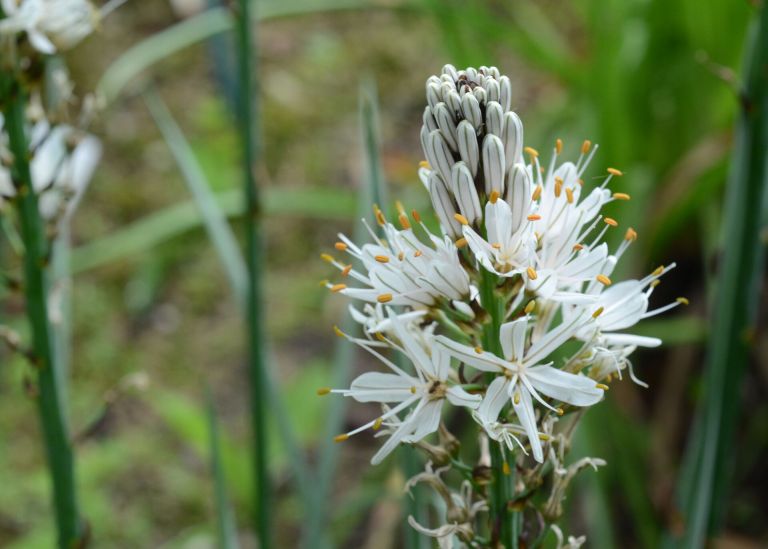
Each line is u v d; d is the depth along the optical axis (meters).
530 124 1.19
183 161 0.70
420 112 1.37
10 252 0.96
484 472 0.50
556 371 0.48
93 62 1.40
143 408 1.06
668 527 0.67
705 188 0.96
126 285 1.18
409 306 0.50
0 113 0.57
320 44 1.48
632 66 1.03
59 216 0.58
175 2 1.45
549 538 0.79
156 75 1.42
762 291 1.03
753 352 1.02
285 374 1.07
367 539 0.96
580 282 0.49
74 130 0.58
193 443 0.88
